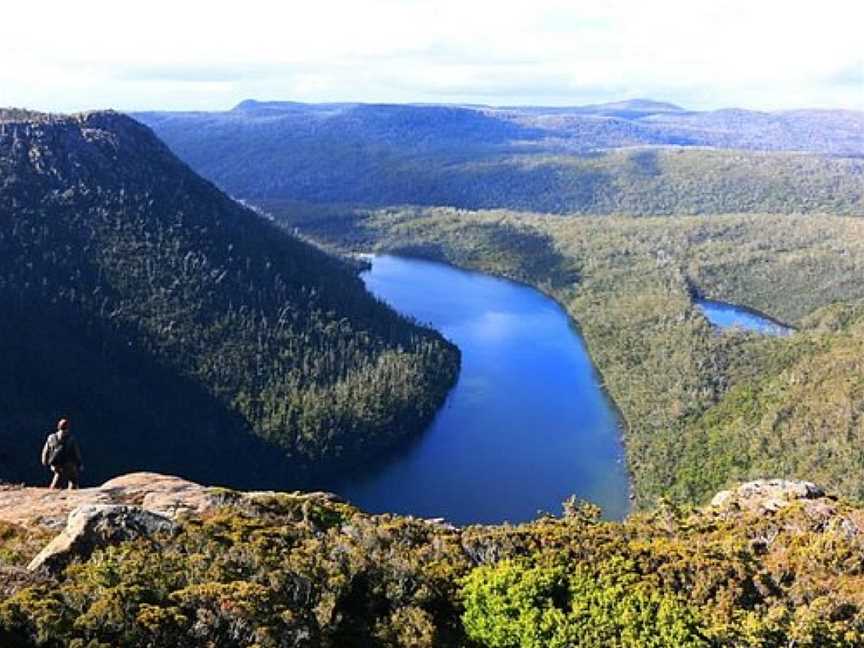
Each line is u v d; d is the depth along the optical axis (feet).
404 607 78.43
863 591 88.17
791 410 446.19
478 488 426.10
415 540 96.89
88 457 375.45
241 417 475.31
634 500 412.36
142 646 60.95
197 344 504.43
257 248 634.43
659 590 81.46
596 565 86.48
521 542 94.89
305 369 522.06
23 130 570.46
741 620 77.61
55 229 512.22
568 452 468.34
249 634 65.31
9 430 358.23
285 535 88.17
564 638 73.51
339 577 77.61
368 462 466.29
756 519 114.42
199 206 627.05
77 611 63.46
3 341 412.36
